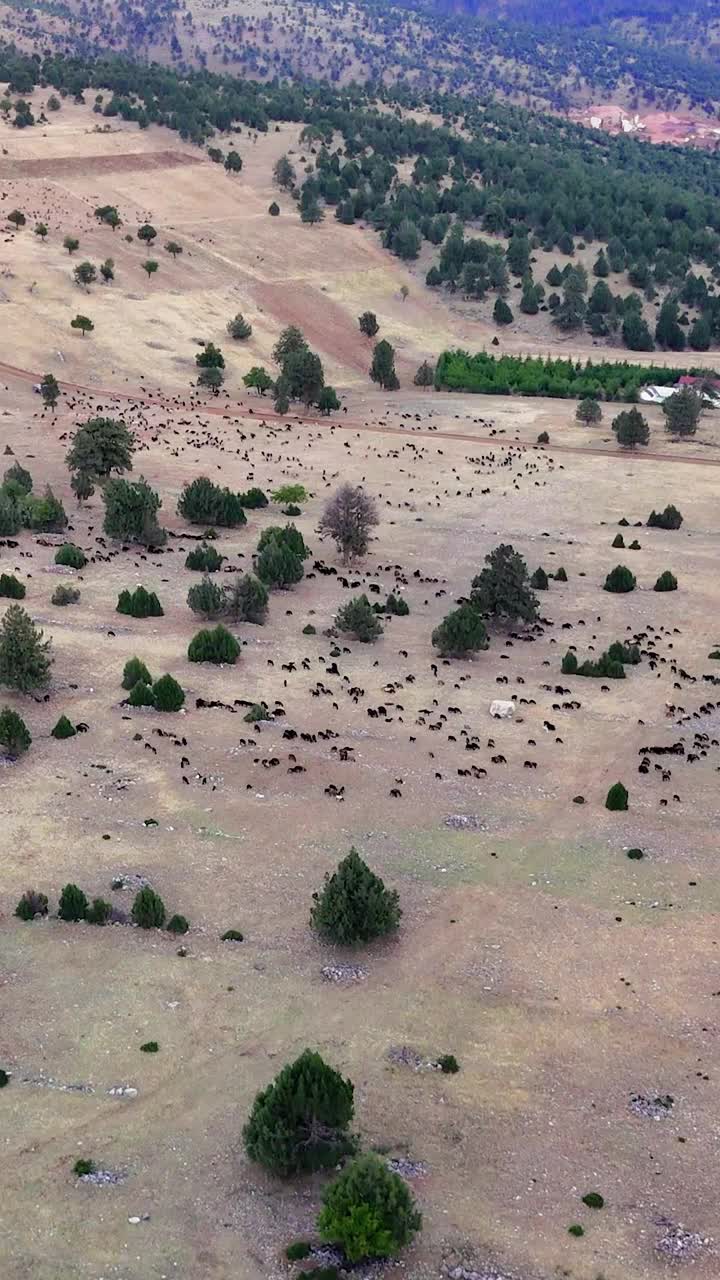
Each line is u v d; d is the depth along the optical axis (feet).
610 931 187.42
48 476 476.54
